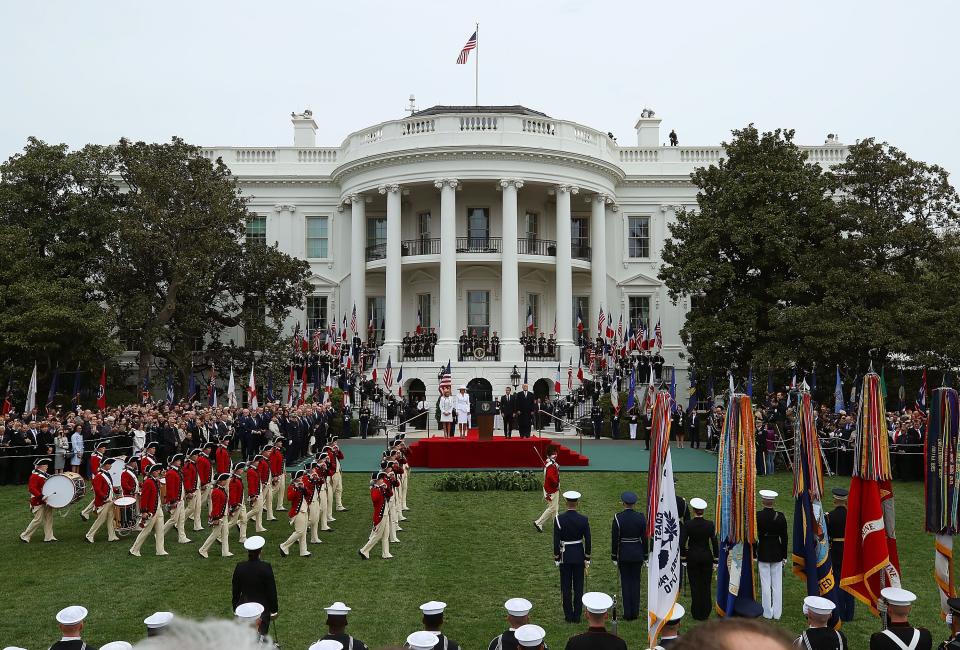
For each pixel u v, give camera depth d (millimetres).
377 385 40312
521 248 45438
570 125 44281
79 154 37562
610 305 47281
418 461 27828
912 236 32562
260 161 48219
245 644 1712
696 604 12258
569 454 27531
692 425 33562
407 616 12312
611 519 19438
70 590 13617
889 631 8211
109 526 17453
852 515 11672
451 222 42125
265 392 40969
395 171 43062
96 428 25469
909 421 25125
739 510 11391
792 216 34031
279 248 47406
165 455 25344
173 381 39406
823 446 26094
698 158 48281
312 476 16781
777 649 1800
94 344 33688
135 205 37031
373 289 47125
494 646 8156
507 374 40531
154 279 38562
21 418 28094
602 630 8156
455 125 42906
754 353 33188
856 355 33156
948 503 10602
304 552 16172
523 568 15148
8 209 36125
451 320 41656
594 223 45188
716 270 34531
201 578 14430
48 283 34094
